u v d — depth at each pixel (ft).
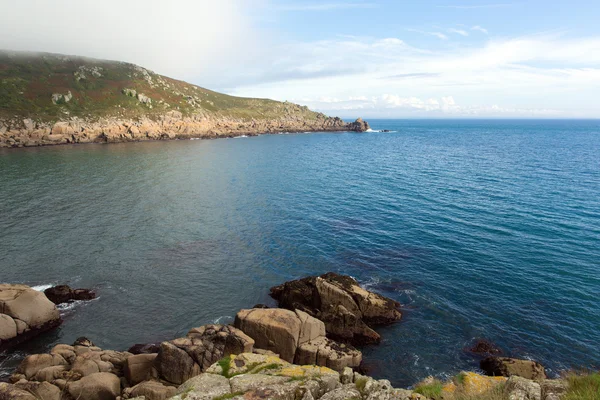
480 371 75.10
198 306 99.50
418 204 186.09
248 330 77.41
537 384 39.99
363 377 49.14
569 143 533.55
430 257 124.67
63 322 92.48
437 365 77.46
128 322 92.53
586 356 78.23
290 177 258.16
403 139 598.34
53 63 485.56
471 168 295.89
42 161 286.46
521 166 304.50
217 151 387.96
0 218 156.66
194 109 553.23
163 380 65.82
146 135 456.86
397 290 104.99
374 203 189.06
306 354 74.43
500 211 171.94
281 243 138.62
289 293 99.19
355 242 138.51
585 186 221.05
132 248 132.77
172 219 162.91
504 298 99.86
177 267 119.96
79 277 112.47
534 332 86.17
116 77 520.42
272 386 43.98
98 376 63.87
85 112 429.38
